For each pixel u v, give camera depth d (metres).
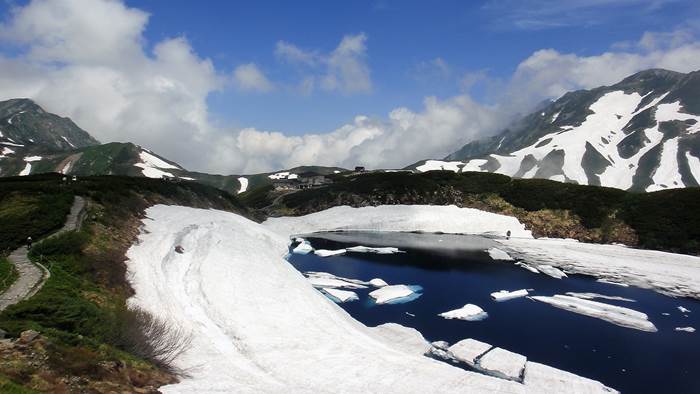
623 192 118.69
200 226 70.12
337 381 32.16
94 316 30.56
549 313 56.25
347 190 146.38
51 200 57.44
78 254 42.62
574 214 118.94
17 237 44.53
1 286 33.34
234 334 38.16
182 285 46.31
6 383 17.78
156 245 55.50
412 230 127.06
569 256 92.50
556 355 43.59
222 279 48.28
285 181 188.62
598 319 54.25
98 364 23.33
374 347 39.69
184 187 103.69
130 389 22.64
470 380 34.34
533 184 134.38
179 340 34.06
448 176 149.12
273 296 46.84
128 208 66.75
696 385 38.03
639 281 74.25
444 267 81.19
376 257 88.81
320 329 41.59
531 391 33.34
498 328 50.47
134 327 30.83
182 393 25.02
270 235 95.00
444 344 44.62
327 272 75.38
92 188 69.31
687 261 86.75
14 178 81.81
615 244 105.69
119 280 41.53
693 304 62.28
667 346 46.44
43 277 35.75
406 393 31.12
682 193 108.06
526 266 82.50
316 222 129.88
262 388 29.34
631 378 39.16
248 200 171.75
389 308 56.81
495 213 130.25
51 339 23.95
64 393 19.33
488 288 67.94
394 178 148.62
